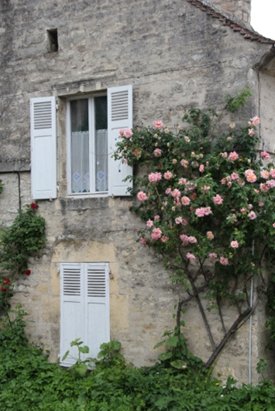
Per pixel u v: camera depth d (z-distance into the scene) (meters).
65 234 9.92
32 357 9.60
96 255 9.65
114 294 9.48
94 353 9.59
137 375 8.51
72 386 8.73
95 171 9.91
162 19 9.26
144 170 9.23
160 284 9.11
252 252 8.37
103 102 9.95
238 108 8.62
